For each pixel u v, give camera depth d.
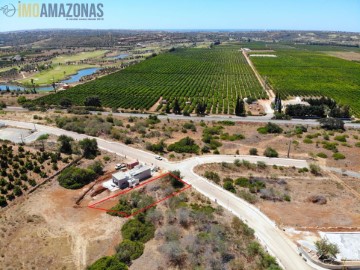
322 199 61.94
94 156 78.50
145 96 158.62
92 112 129.12
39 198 59.41
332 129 108.00
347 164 78.56
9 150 74.12
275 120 120.38
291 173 73.88
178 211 55.28
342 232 51.56
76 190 63.34
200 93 164.38
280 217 56.47
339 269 44.19
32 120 108.38
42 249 46.44
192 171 72.62
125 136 91.38
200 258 44.53
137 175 67.38
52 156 73.69
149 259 44.66
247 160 79.56
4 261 44.03
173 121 116.38
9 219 52.81
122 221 53.53
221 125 112.69
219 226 51.34
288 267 44.34
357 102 148.88
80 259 44.78
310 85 184.62
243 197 62.28
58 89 189.00
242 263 43.94
